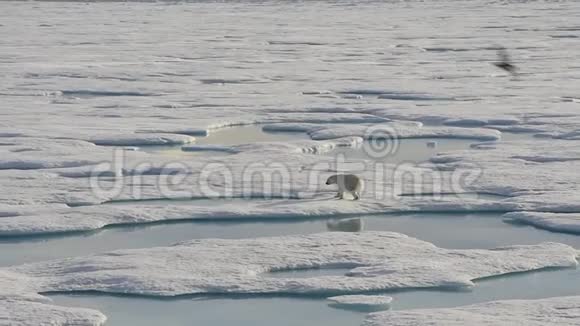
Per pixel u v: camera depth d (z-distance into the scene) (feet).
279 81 221.05
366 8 645.51
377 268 69.62
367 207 90.38
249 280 67.05
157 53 301.63
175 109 169.89
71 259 72.33
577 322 57.21
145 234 82.58
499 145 126.62
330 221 86.99
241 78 225.97
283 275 69.56
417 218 88.12
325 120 154.20
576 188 97.86
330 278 67.41
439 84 210.79
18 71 239.30
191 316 61.31
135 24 471.62
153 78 229.04
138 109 169.58
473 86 205.98
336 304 63.26
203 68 251.80
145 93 199.62
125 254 73.41
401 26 442.09
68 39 362.53
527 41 338.54
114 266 70.13
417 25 448.24
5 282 66.39
